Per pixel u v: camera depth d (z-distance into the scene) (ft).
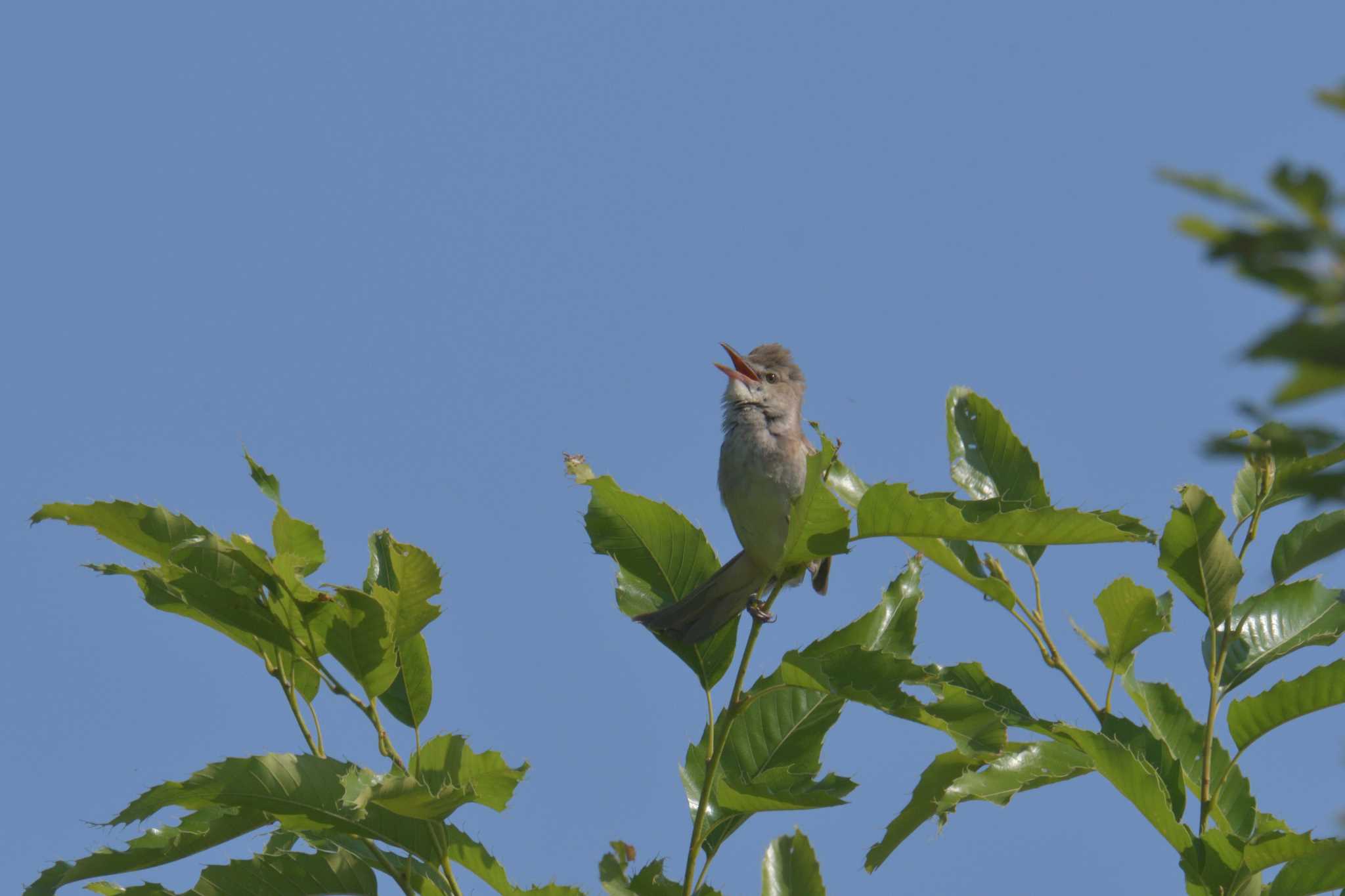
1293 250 7.63
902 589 29.14
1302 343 7.38
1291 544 28.04
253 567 26.78
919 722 24.99
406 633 27.12
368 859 27.66
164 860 25.86
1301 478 8.84
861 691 25.25
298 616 27.48
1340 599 28.58
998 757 26.30
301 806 25.11
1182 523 27.35
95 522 27.02
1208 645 28.04
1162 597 31.32
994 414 31.76
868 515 26.63
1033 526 25.40
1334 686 26.40
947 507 25.82
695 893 26.53
